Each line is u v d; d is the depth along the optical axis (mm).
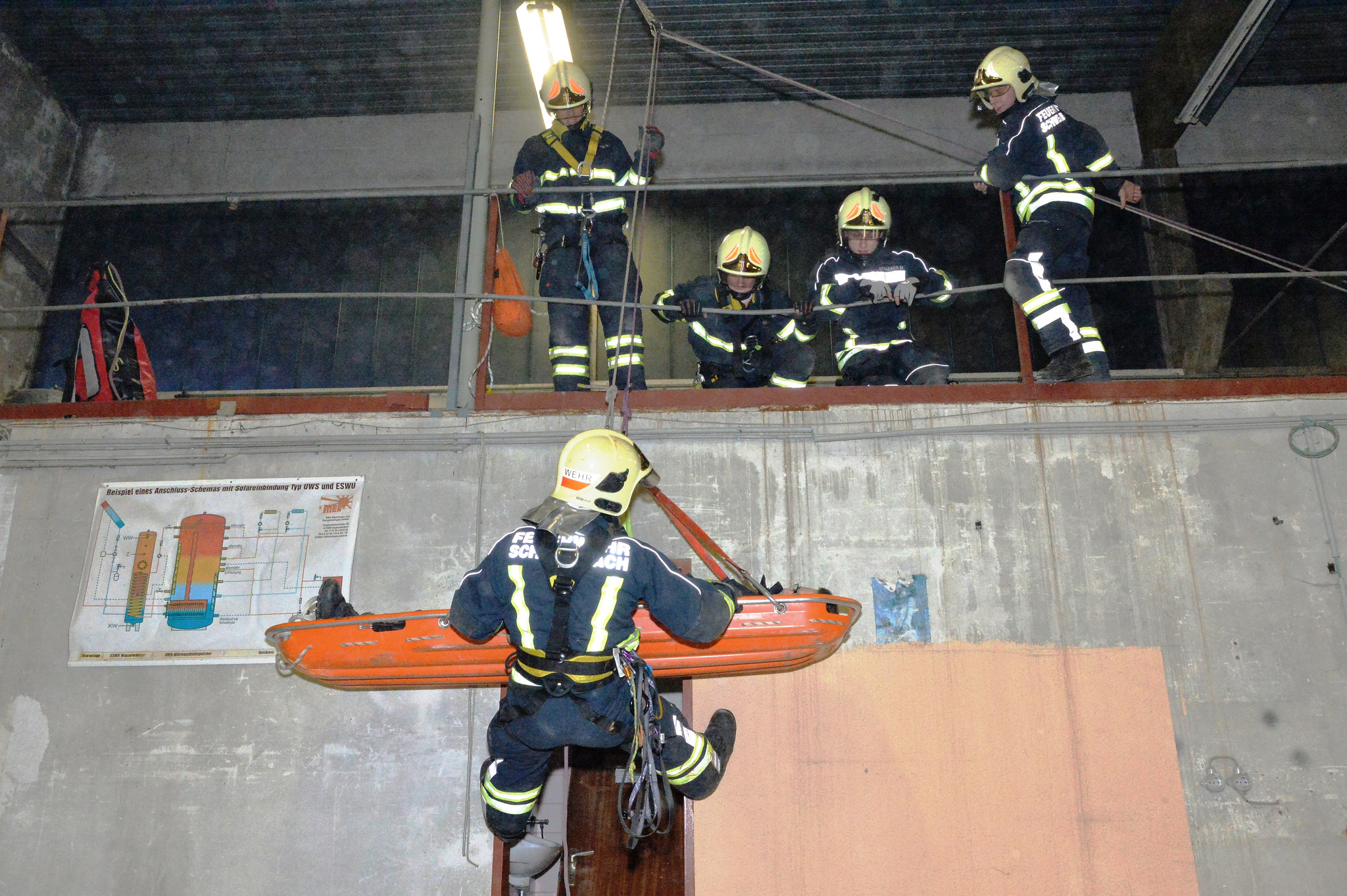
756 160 8367
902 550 4102
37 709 4012
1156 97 8039
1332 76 8375
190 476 4305
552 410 4348
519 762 3268
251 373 7863
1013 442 4246
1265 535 4094
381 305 8023
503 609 3082
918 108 8492
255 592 4102
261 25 7770
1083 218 4570
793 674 3963
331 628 3605
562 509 3084
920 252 8039
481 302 4555
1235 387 4289
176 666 4047
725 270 4875
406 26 7762
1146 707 3883
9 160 7863
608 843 5730
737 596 3516
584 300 4465
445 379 7785
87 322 5309
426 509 4219
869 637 3998
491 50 5395
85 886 3797
